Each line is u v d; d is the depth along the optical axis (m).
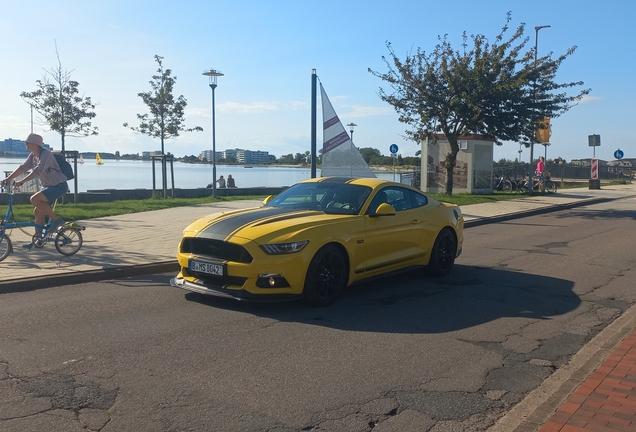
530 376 5.01
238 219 7.11
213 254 6.79
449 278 9.05
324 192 8.09
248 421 3.99
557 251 11.89
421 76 23.45
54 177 9.40
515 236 14.34
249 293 6.53
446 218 9.08
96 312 6.61
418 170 32.38
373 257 7.65
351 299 7.53
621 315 7.01
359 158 14.67
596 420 3.94
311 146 15.34
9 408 4.09
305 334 5.98
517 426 3.96
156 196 23.55
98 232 12.39
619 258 11.02
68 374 4.73
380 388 4.65
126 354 5.24
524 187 31.55
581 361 5.40
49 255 9.57
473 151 28.19
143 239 11.52
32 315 6.45
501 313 7.02
